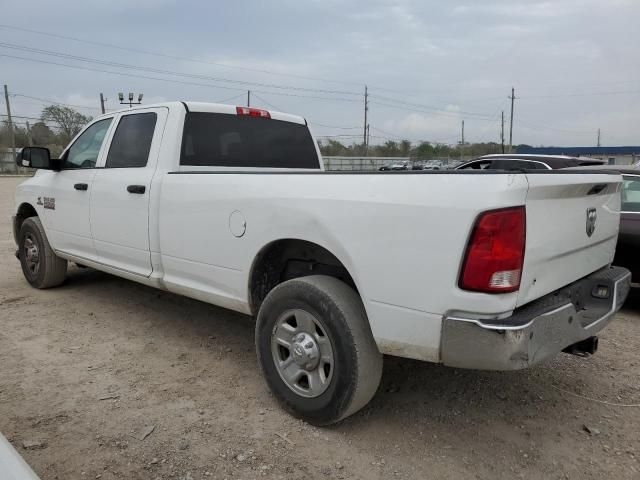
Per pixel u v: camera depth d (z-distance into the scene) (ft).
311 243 10.56
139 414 10.71
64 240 17.85
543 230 8.48
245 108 15.70
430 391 11.91
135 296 19.08
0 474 5.08
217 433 10.05
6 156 169.68
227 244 11.64
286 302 10.28
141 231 14.05
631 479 8.83
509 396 11.73
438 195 8.18
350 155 216.54
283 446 9.65
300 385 10.53
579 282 10.23
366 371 9.45
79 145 17.60
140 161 14.49
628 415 10.94
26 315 16.89
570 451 9.64
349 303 9.53
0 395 11.42
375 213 8.86
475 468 9.10
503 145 231.91
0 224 41.65
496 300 7.85
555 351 8.50
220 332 15.56
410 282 8.52
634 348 14.66
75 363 13.19
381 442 9.85
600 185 10.04
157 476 8.75
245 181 11.23
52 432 9.98
